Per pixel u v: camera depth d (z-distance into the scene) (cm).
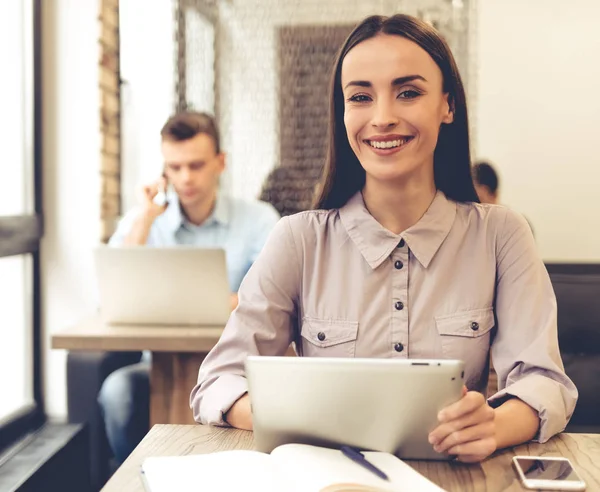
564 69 344
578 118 346
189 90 353
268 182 352
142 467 92
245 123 362
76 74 311
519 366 121
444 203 128
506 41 345
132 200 335
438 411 94
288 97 360
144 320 213
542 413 109
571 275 221
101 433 237
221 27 358
